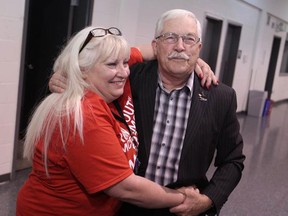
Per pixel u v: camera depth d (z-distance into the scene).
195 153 1.29
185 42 1.21
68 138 0.94
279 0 8.21
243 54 7.12
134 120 1.29
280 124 6.97
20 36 2.62
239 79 7.19
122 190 0.99
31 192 1.08
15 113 2.76
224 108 1.33
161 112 1.32
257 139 5.44
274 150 4.89
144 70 1.36
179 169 1.29
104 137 0.96
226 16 6.00
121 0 3.60
